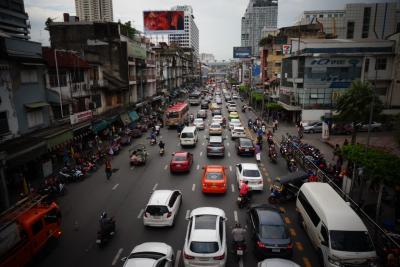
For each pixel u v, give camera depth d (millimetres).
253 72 73875
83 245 13305
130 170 23625
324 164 21500
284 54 51938
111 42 41438
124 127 38000
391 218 15047
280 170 23062
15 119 20344
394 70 39781
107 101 36781
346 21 90750
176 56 90875
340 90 40500
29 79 21906
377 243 12805
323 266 11453
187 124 44375
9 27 24734
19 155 17750
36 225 12031
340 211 12000
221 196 18141
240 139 28266
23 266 11211
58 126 24906
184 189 19359
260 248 11750
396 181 13445
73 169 22234
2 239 10227
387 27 89750
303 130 37062
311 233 12883
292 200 17609
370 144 29672
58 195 18656
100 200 18016
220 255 10680
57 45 41594
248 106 63781
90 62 32375
